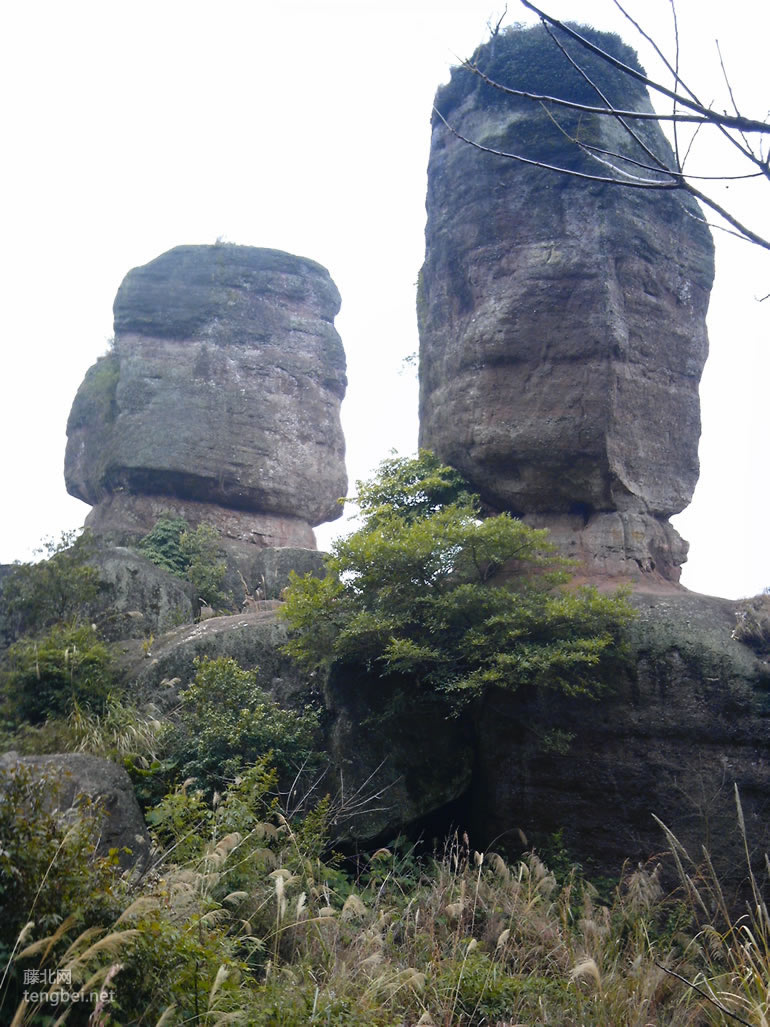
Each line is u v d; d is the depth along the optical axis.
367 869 10.07
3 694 11.59
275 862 8.27
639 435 12.38
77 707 10.78
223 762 9.93
